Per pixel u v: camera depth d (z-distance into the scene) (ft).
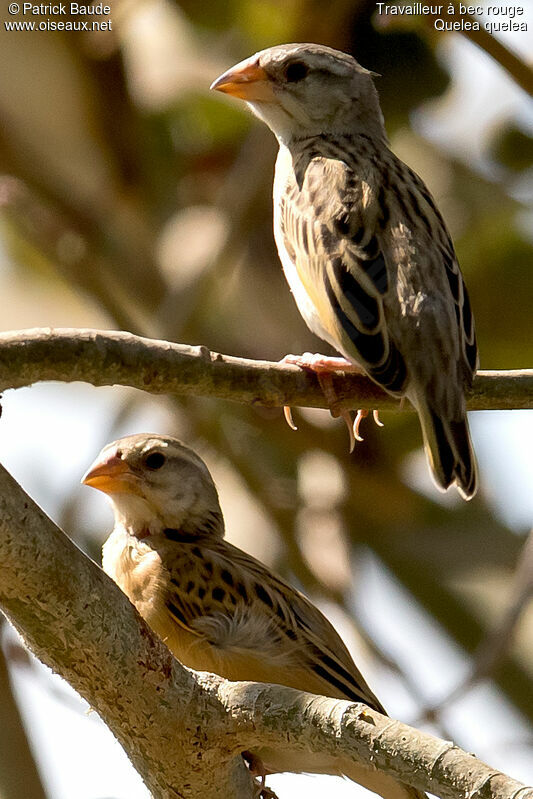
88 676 22.41
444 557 45.37
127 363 24.21
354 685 29.91
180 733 22.70
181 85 46.14
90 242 45.52
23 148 45.44
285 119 35.50
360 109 35.65
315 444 43.88
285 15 44.34
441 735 33.17
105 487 33.27
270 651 29.71
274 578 31.48
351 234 30.48
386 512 44.55
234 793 23.98
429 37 41.60
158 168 47.47
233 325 45.60
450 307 29.30
